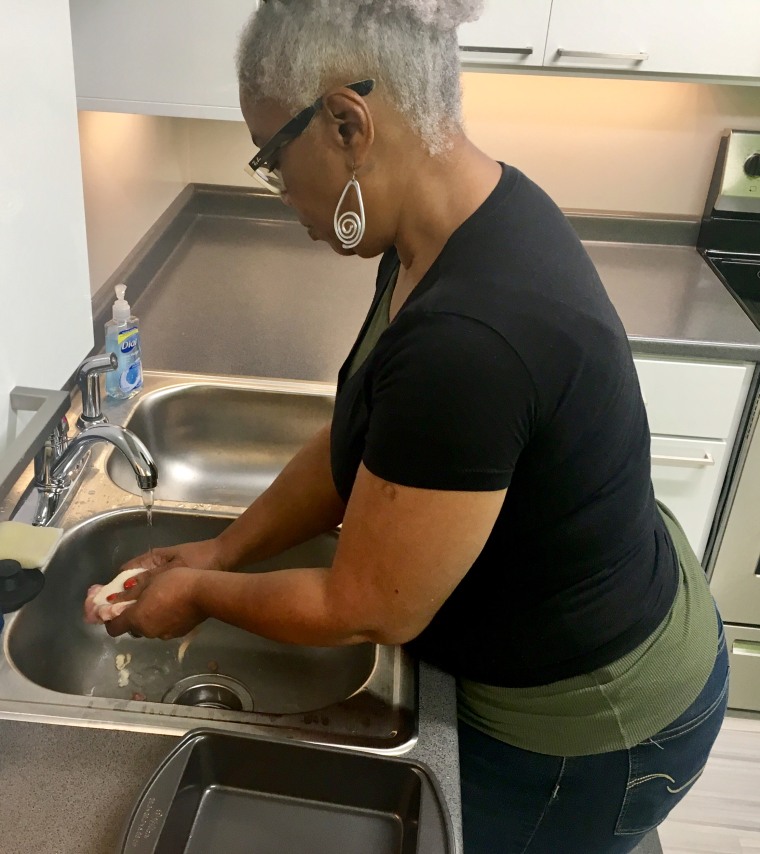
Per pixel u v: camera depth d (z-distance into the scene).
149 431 1.48
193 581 0.90
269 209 2.33
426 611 0.78
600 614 0.89
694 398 1.78
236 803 0.76
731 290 2.00
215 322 1.79
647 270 2.12
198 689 1.13
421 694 0.90
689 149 2.21
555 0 1.75
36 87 0.81
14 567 0.87
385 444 0.71
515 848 1.05
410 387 0.69
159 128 2.01
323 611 0.80
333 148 0.75
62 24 0.86
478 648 0.92
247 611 0.85
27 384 0.85
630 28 1.77
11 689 0.84
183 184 2.26
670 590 0.99
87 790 0.74
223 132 2.24
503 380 0.69
